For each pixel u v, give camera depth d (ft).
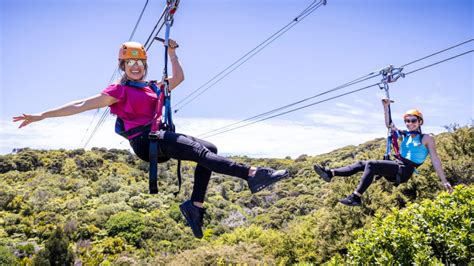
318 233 47.37
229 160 8.23
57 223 129.18
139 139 8.96
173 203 150.00
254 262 57.00
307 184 140.15
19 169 185.57
